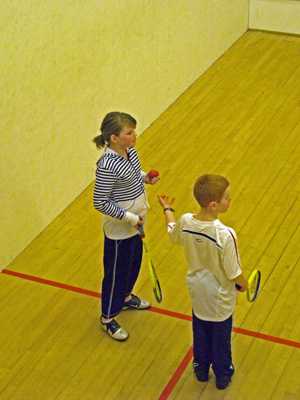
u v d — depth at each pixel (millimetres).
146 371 4703
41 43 5621
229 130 7469
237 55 9109
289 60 8930
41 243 5945
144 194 4586
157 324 5074
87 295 5391
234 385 4559
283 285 5379
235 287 4168
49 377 4688
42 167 5941
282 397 4465
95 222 6184
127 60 6941
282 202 6320
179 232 4125
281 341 4891
